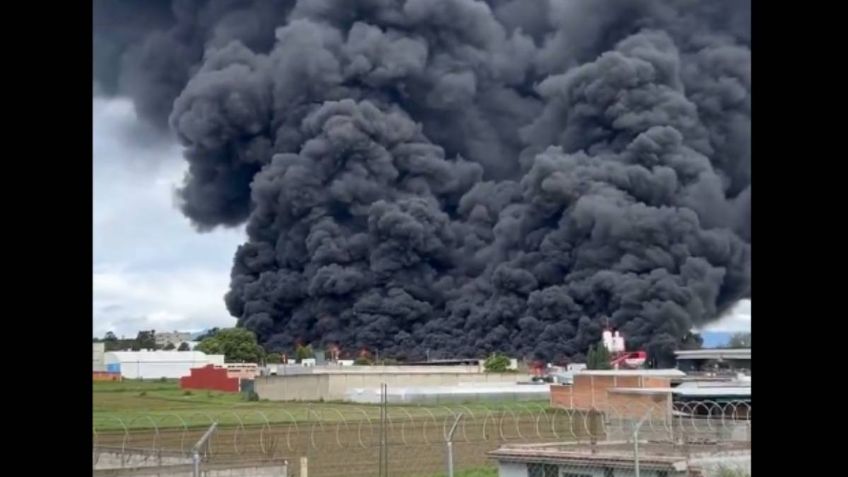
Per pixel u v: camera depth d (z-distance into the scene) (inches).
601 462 471.2
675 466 460.4
